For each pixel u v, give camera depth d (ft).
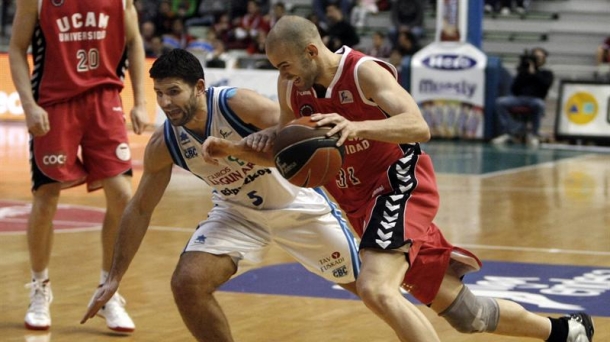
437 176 47.98
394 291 13.69
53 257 26.43
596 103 64.85
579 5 83.10
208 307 15.25
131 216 15.74
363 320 20.02
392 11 78.48
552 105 76.02
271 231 16.14
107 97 19.49
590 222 33.78
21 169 47.06
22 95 18.99
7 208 35.14
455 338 18.66
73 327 19.51
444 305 15.07
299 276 24.27
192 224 32.37
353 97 13.99
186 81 14.67
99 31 19.30
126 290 22.71
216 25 79.15
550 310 20.77
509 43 83.20
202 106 15.11
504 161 55.31
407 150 14.88
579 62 82.02
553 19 82.79
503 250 28.17
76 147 19.39
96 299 15.40
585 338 16.16
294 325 19.58
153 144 15.66
